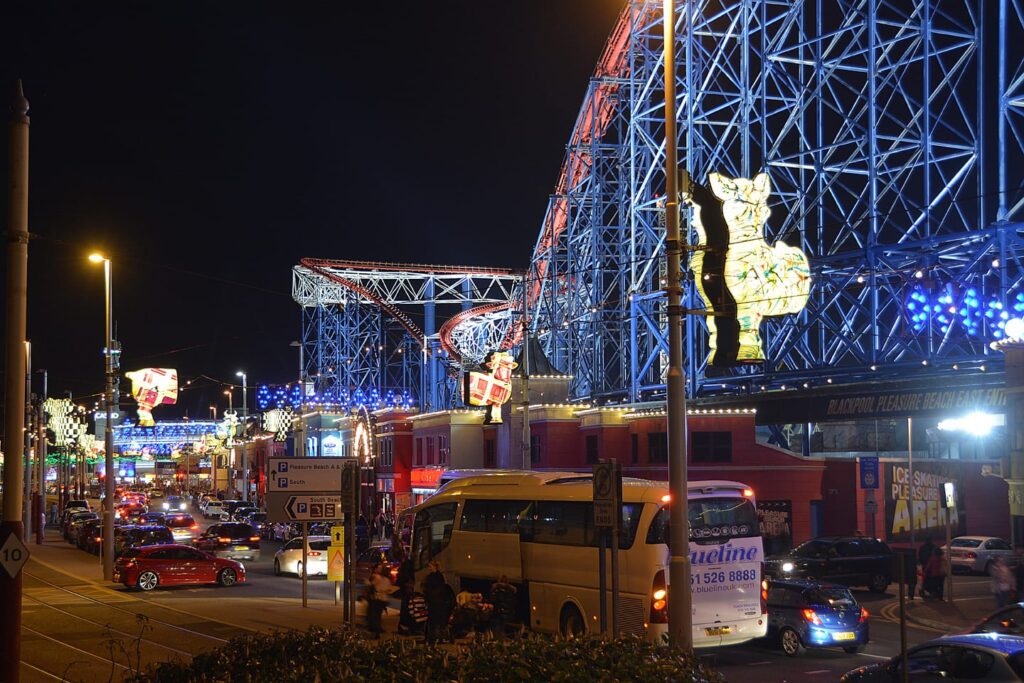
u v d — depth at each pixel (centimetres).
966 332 4450
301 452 9712
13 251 1438
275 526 6662
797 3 5394
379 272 9762
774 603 2273
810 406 4706
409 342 10569
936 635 2566
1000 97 4150
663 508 2042
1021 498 3278
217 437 13200
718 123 5625
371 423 7650
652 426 4894
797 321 5369
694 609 2039
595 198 6425
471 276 9875
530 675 898
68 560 5103
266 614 2792
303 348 10100
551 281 7381
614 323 6912
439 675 909
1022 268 4200
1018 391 3322
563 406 5519
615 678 897
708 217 3662
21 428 1426
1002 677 1306
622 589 2080
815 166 5244
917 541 4569
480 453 6469
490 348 9131
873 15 4803
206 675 971
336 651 1018
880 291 5638
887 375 4888
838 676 1989
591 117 6475
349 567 2455
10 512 1408
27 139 1456
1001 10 4162
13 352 1428
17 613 1392
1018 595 2947
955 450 5634
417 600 2408
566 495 2273
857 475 4559
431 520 2691
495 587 2205
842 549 3506
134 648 2212
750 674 2017
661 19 5738
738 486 2141
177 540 5900
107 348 4144
